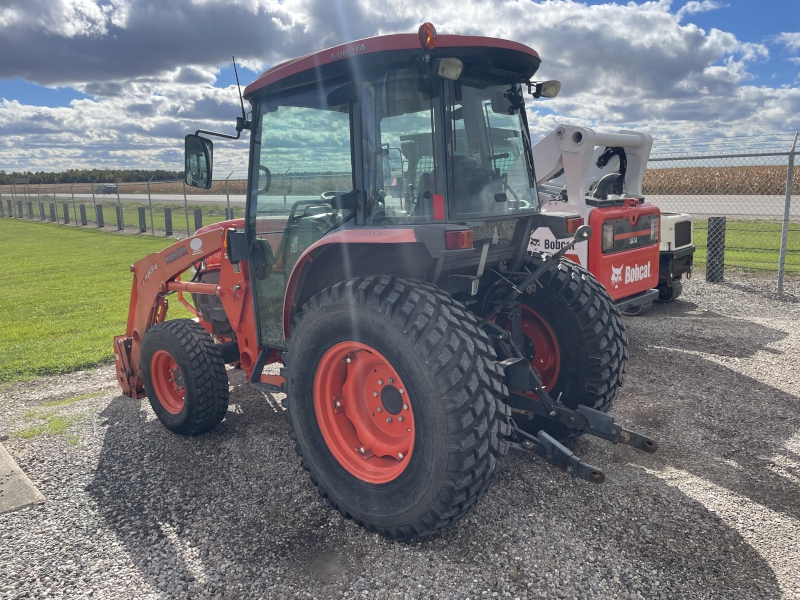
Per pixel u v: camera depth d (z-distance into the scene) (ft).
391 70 8.91
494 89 10.02
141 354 13.79
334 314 9.00
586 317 11.03
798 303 25.04
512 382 9.37
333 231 9.62
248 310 12.70
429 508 8.28
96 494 10.82
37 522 9.89
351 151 9.53
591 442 12.14
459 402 7.89
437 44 8.45
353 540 9.07
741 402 14.14
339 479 9.42
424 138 8.85
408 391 8.28
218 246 13.05
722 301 25.91
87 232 76.84
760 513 9.36
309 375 9.62
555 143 18.79
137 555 8.88
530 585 7.81
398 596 7.71
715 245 29.84
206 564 8.59
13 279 39.27
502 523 9.26
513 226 10.68
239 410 14.93
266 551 8.86
